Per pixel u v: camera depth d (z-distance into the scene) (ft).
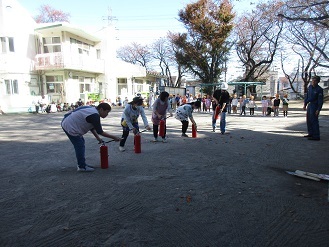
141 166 16.87
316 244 8.34
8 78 64.80
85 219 10.05
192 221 9.82
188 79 168.25
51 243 8.51
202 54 104.17
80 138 15.53
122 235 8.93
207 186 13.26
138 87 107.45
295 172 14.79
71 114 15.20
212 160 18.10
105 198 11.95
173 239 8.68
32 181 14.26
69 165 17.43
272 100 57.47
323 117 49.44
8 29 64.44
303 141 24.56
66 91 72.33
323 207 10.79
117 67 96.63
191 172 15.53
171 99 73.77
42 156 20.04
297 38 74.28
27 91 68.39
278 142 24.16
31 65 69.62
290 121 43.60
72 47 74.95
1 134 31.68
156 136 25.12
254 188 12.91
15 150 22.36
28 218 10.17
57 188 13.19
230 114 61.67
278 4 48.08
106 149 16.33
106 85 90.17
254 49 111.14
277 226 9.39
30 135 30.73
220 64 111.04
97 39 84.99
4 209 10.95
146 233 9.04
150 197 12.01
